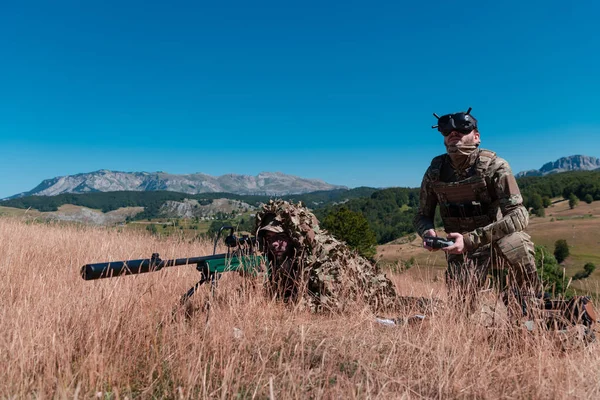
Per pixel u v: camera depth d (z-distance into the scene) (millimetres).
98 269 3008
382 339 3691
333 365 3107
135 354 3053
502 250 3689
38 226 11625
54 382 2578
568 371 2924
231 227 4484
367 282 5164
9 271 4816
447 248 3648
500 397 2764
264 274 4629
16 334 2867
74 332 3215
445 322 3721
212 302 3811
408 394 2613
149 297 4020
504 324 3525
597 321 3621
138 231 10109
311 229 4992
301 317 4367
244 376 2871
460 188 3943
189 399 2537
